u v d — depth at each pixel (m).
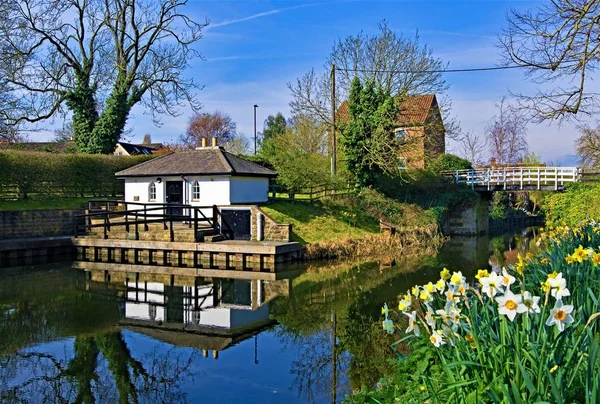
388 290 14.71
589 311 4.49
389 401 5.15
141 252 21.39
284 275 17.81
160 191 24.38
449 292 4.38
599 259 5.03
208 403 6.96
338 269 19.03
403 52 31.39
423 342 5.50
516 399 3.12
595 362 3.32
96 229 23.36
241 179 23.78
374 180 30.80
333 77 29.72
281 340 9.85
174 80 34.34
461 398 3.79
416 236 27.23
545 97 11.14
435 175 34.59
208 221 21.55
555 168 31.58
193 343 9.73
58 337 10.14
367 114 30.27
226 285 15.95
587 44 9.97
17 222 22.62
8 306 12.95
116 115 32.97
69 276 17.70
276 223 21.23
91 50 33.12
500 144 47.06
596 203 19.05
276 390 7.30
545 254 8.32
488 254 23.31
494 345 3.73
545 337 3.43
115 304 13.23
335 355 8.85
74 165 27.69
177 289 15.32
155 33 33.69
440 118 32.56
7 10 27.59
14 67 28.23
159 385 7.62
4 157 24.73
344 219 26.22
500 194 44.28
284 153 28.05
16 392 7.48
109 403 7.04
